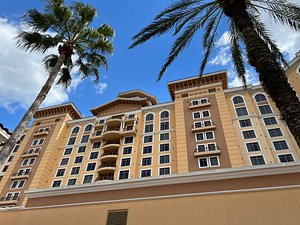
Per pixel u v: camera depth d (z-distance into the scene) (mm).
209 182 7785
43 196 9539
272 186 7047
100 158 37562
